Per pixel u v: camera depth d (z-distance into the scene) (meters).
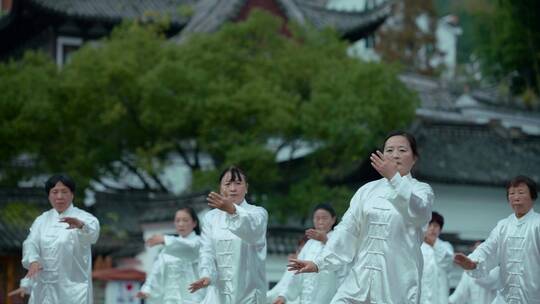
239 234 23.36
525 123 86.88
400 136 20.48
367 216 20.34
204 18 80.56
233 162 54.47
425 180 62.81
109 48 59.62
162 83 56.03
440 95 88.06
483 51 91.25
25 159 66.19
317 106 55.72
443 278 32.16
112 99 58.28
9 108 59.06
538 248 24.55
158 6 89.69
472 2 103.38
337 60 59.56
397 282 20.00
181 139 59.19
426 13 118.06
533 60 83.88
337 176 60.19
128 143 61.25
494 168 65.75
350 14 86.38
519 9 78.94
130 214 59.47
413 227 20.06
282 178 58.41
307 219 58.50
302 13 76.94
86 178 59.91
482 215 64.88
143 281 49.12
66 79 58.78
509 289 24.97
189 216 33.31
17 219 54.66
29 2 82.50
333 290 29.11
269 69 58.62
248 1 77.44
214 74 58.06
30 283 27.39
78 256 26.86
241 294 24.77
